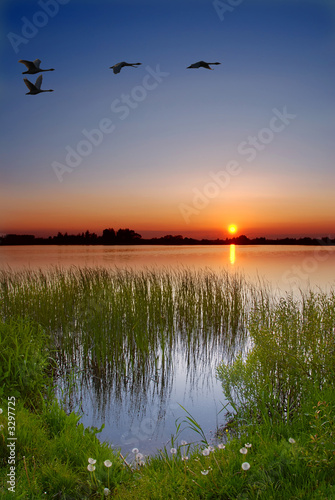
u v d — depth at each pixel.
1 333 5.92
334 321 5.06
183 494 2.86
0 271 10.80
